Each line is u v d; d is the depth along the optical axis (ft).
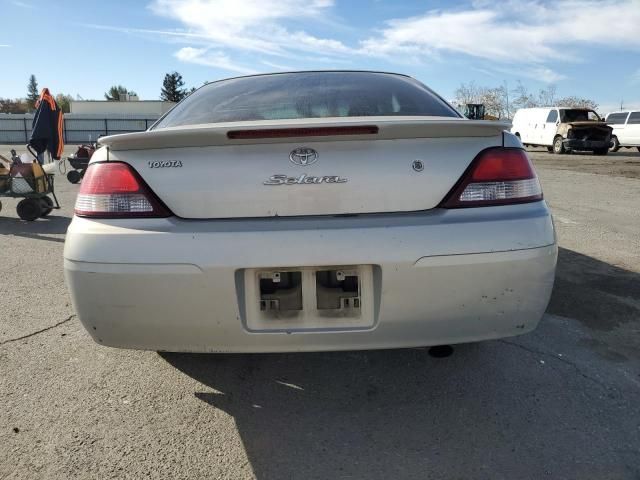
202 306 6.44
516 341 9.80
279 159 6.57
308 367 9.01
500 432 7.10
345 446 6.86
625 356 9.21
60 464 6.49
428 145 6.70
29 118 139.54
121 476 6.29
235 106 8.56
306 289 6.54
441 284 6.42
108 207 6.66
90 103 197.57
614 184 34.30
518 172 6.82
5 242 19.16
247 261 6.31
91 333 6.89
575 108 72.84
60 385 8.38
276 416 7.57
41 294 12.77
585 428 7.15
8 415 7.52
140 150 6.80
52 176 25.58
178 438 7.04
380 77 9.76
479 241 6.42
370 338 6.63
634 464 6.42
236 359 9.31
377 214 6.61
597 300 11.79
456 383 8.38
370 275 6.50
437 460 6.56
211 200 6.57
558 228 19.56
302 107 8.39
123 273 6.41
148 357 9.38
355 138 6.54
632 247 16.55
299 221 6.52
